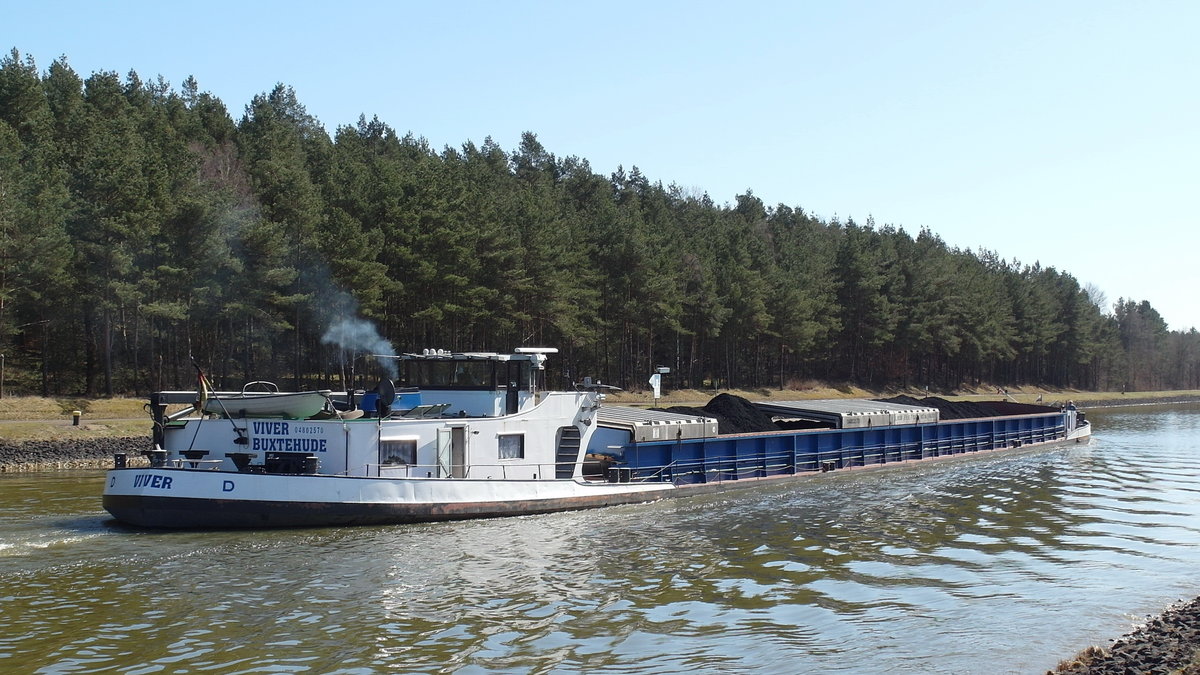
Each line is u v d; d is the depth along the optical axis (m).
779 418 36.59
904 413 37.78
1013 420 45.81
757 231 122.81
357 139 100.44
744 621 14.77
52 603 14.78
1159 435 60.59
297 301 52.59
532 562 18.28
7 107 64.25
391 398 21.77
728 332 85.88
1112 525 24.25
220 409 20.95
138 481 19.20
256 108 102.19
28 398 49.06
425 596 15.64
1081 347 133.25
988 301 115.31
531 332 67.31
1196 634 13.54
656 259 76.69
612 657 12.88
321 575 16.73
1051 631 14.57
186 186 53.16
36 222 46.75
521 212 68.12
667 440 27.75
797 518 24.44
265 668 12.16
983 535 22.59
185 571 16.73
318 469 20.66
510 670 12.27
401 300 59.94
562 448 24.62
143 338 63.44
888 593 16.75
